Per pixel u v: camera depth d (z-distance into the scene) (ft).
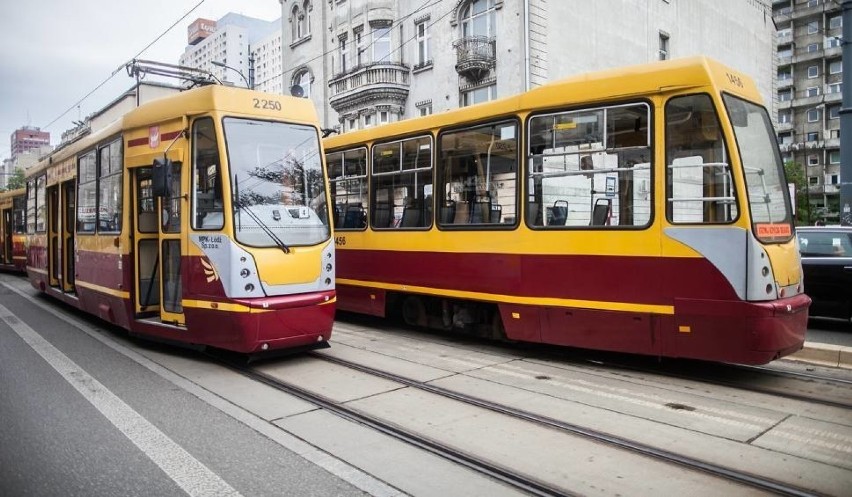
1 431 17.38
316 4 96.07
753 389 21.20
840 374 23.44
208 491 13.48
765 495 13.07
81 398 20.58
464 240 28.55
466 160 28.73
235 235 23.43
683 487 13.50
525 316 25.79
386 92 80.48
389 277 32.86
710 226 21.06
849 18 43.06
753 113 23.00
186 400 20.39
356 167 35.47
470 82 73.05
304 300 24.50
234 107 24.66
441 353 27.71
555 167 24.97
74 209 35.50
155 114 26.91
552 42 69.62
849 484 13.52
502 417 18.51
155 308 28.96
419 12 79.36
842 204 43.70
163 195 24.50
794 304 21.17
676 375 23.26
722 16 100.89
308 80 99.76
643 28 83.35
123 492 13.46
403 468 14.75
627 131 22.94
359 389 21.68
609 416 18.40
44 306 43.14
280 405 19.90
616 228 23.07
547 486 13.52
